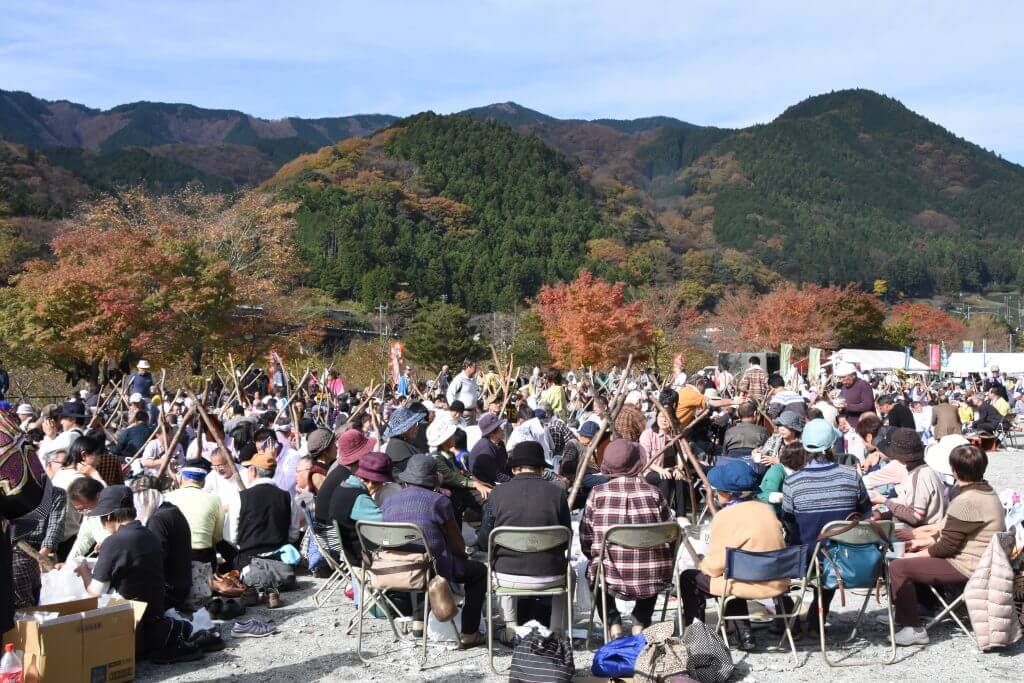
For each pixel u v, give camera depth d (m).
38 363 33.91
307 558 9.06
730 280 182.00
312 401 20.80
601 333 62.38
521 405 14.50
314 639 6.84
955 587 6.79
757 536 6.06
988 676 5.82
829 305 95.56
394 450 9.05
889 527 6.18
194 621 6.70
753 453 9.45
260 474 8.38
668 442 9.70
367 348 48.03
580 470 8.69
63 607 5.77
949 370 58.75
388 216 174.38
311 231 147.00
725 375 20.88
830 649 6.43
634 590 6.15
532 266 163.25
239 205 55.25
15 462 4.21
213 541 7.78
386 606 6.80
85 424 11.99
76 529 7.57
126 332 34.53
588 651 6.45
